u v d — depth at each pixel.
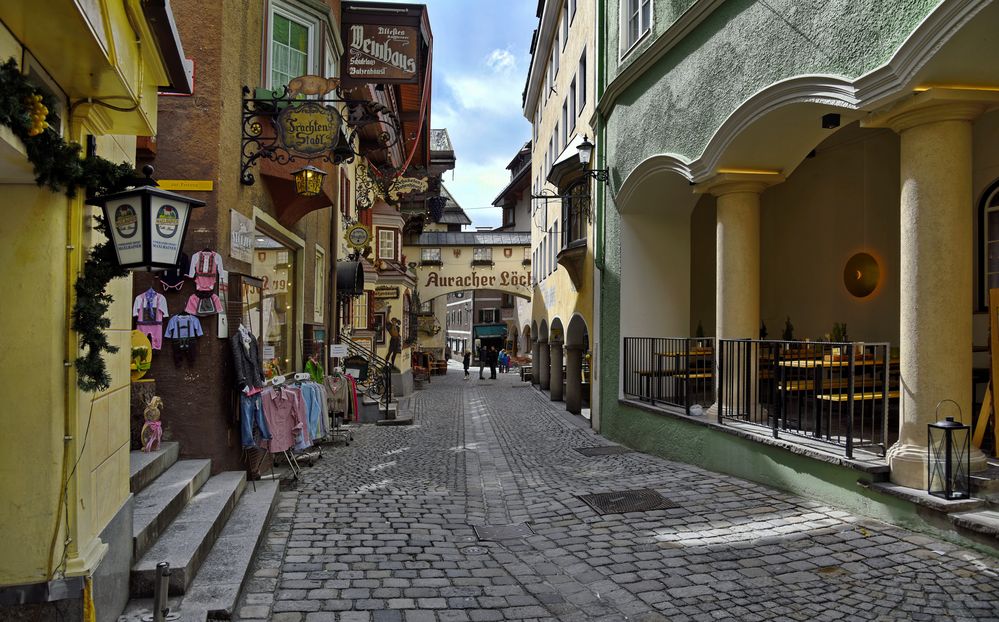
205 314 6.80
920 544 5.06
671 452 9.76
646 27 11.41
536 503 7.53
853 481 5.99
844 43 6.25
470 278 38.62
